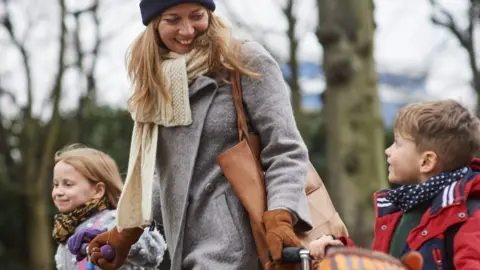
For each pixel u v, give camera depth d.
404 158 5.86
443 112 5.78
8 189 29.42
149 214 5.86
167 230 6.11
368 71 17.08
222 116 5.91
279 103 5.88
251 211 5.70
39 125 28.34
